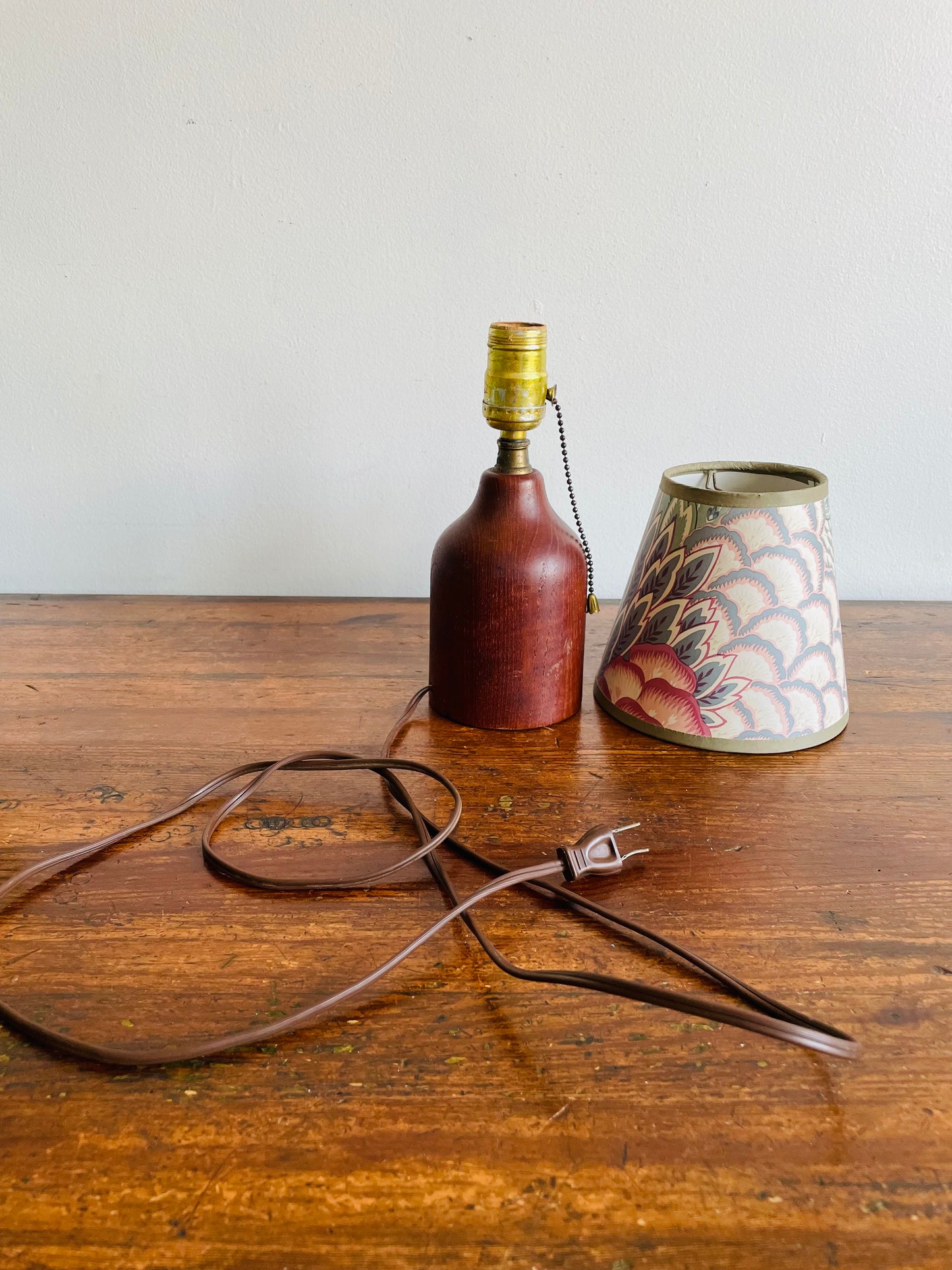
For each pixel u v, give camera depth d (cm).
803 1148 40
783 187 91
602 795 66
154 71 88
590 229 92
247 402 98
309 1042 45
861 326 95
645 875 58
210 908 55
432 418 98
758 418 98
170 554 104
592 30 87
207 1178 39
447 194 91
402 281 94
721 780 68
